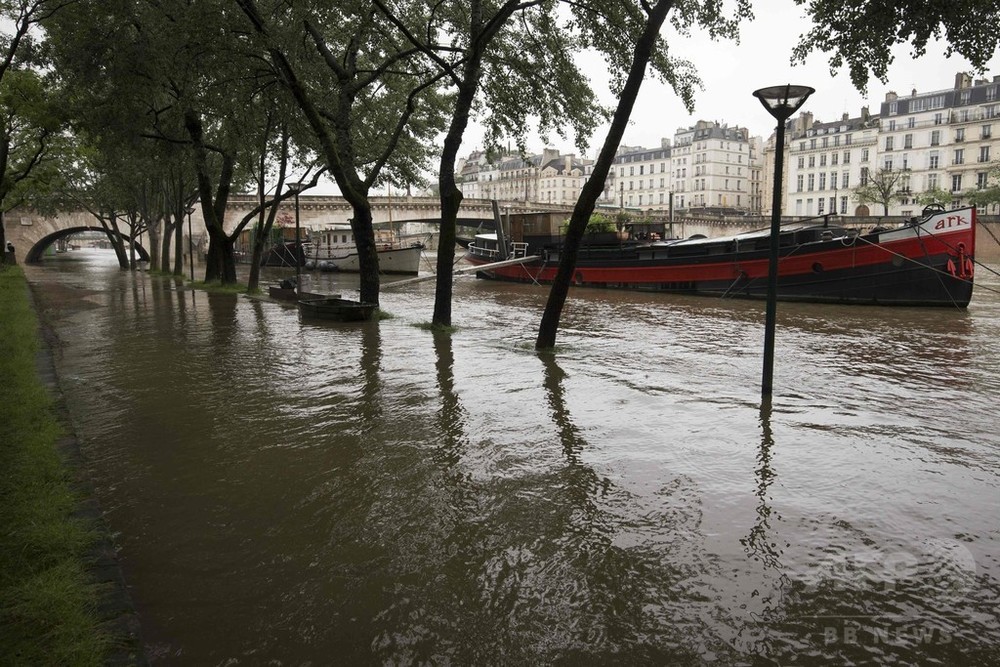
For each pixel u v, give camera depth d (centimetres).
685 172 12712
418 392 875
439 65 1572
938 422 735
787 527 454
